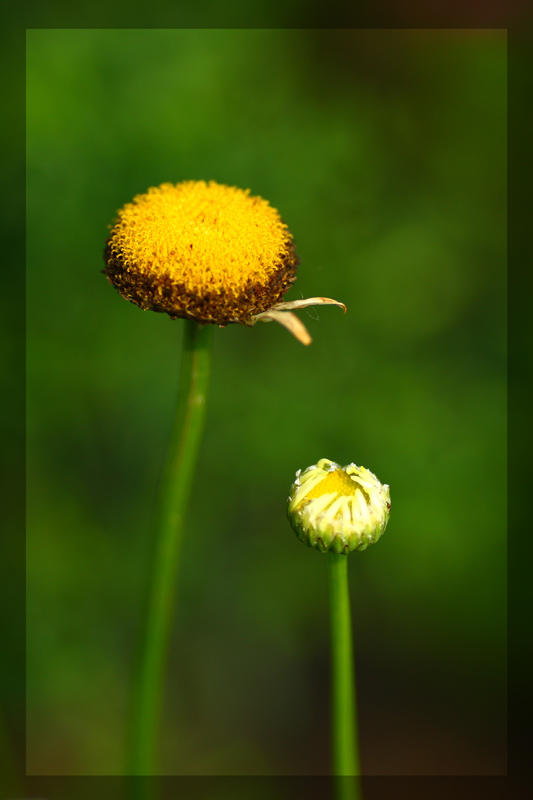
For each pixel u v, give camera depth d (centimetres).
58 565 35
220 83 37
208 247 25
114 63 36
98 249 36
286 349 40
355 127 40
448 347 40
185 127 36
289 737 40
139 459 38
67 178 35
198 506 39
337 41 41
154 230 25
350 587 40
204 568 39
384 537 38
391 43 41
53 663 35
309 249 38
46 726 36
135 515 38
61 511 36
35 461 36
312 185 38
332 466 26
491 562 38
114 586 37
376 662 42
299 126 39
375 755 39
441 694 41
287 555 40
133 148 36
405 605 40
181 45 36
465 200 41
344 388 39
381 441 38
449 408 39
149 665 27
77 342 36
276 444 38
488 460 38
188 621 40
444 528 37
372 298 39
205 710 39
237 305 25
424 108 41
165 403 37
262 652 40
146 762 27
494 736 40
